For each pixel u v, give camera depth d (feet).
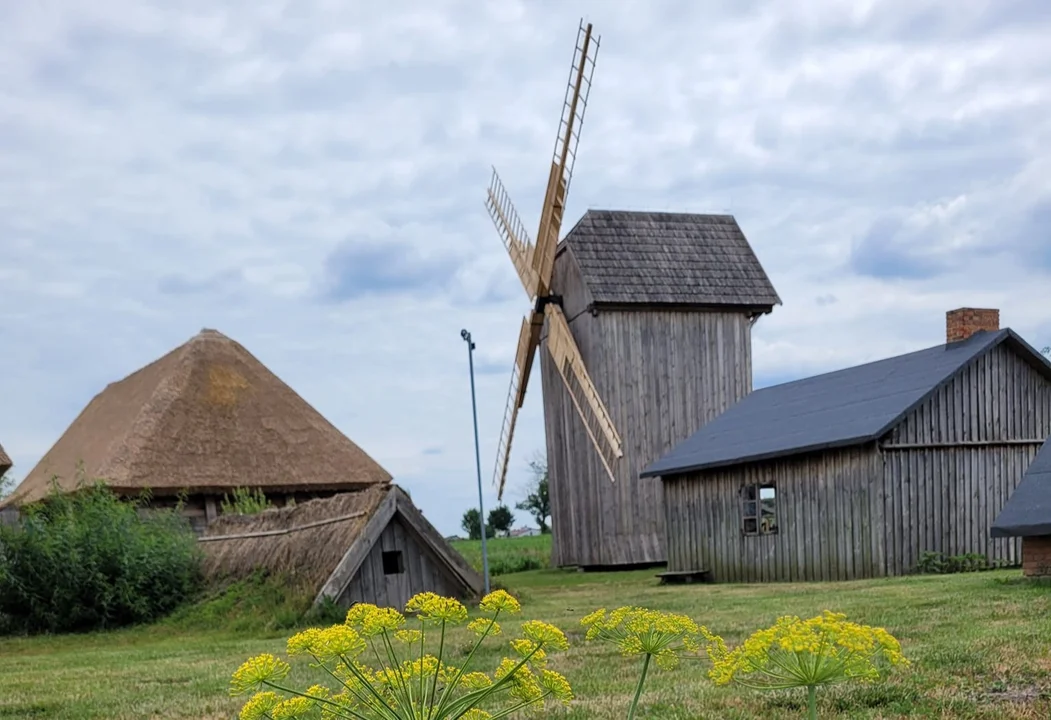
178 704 20.44
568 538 86.48
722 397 83.82
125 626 44.75
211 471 70.95
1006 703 15.64
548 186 82.07
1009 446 55.21
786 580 57.82
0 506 72.54
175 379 79.10
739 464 62.03
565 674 21.01
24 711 20.61
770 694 17.22
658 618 9.40
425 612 8.93
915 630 23.81
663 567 80.59
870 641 7.45
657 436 81.46
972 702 15.71
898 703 15.93
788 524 57.82
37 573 44.21
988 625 23.94
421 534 41.60
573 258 82.58
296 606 39.29
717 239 88.63
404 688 8.95
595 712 16.40
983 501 53.93
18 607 44.80
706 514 65.72
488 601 9.16
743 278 85.61
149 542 47.09
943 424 53.47
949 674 17.90
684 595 45.50
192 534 51.44
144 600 44.88
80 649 37.81
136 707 20.34
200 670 26.30
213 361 83.15
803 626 7.72
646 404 81.30
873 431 50.16
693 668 21.22
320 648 8.46
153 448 70.59
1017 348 55.52
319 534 43.06
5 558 44.55
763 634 7.86
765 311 85.51
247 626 39.40
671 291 81.87
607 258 82.99
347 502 43.24
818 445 53.21
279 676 8.81
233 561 47.52
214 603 44.21
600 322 80.48
